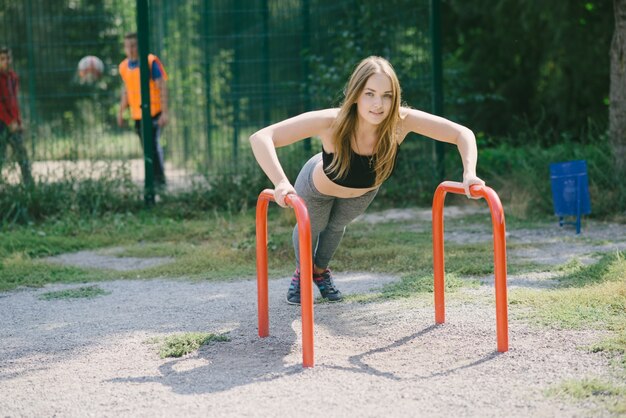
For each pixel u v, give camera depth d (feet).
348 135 14.15
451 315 16.05
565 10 43.09
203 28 39.09
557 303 16.19
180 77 40.09
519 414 10.96
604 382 11.93
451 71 38.34
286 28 35.73
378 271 20.89
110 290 20.02
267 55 35.83
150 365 13.71
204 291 19.48
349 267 21.40
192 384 12.63
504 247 13.50
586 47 44.16
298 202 13.03
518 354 13.48
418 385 12.23
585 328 14.61
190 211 31.19
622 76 28.78
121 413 11.51
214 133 35.47
